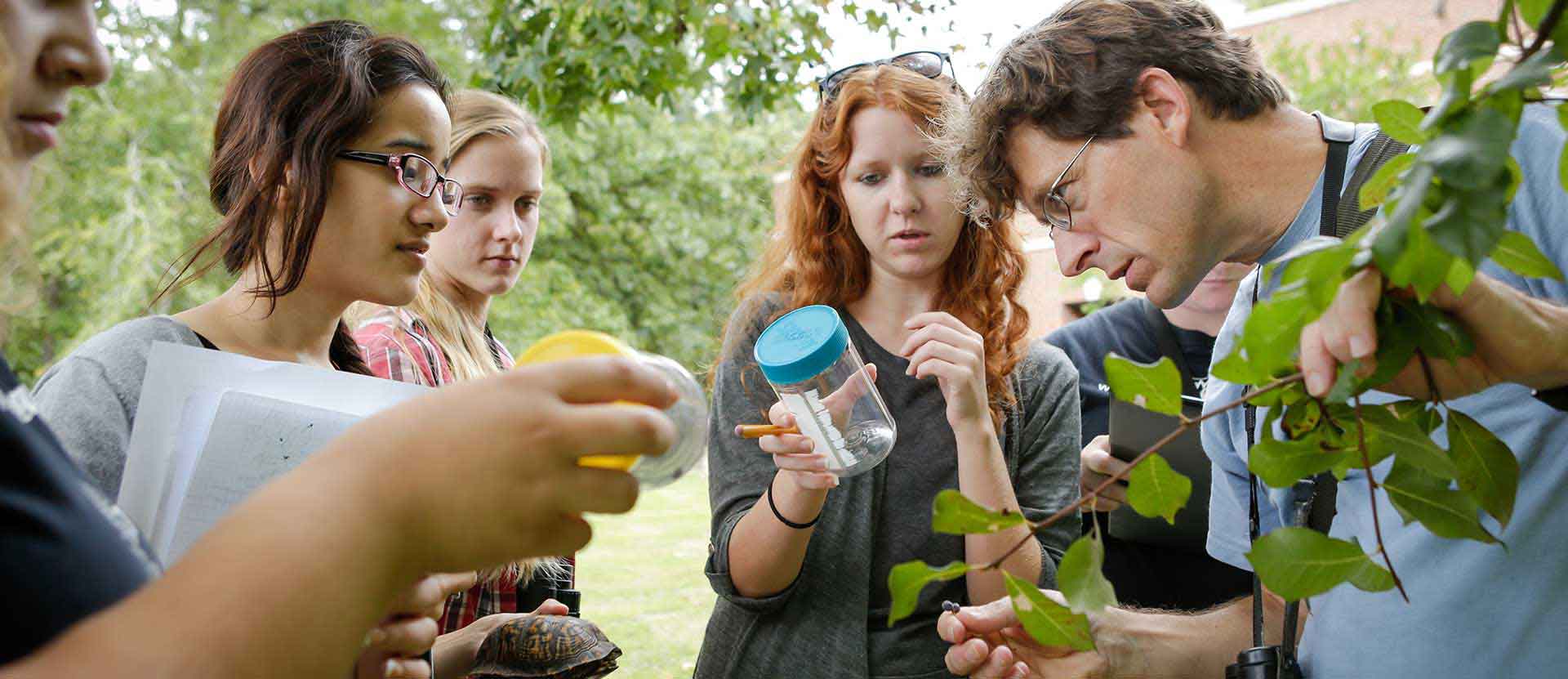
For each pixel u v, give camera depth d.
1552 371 0.95
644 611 6.15
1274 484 0.91
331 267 1.61
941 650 2.11
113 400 1.36
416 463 0.59
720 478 2.28
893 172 2.24
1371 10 10.57
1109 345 2.96
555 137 17.20
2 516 0.53
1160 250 1.65
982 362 2.08
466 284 2.76
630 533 8.61
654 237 18.00
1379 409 0.88
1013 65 1.72
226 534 0.55
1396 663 1.43
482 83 5.43
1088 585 0.88
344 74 1.59
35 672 0.48
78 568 0.54
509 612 2.21
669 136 18.41
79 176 11.60
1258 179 1.61
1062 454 2.31
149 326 1.46
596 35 5.21
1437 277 0.69
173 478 1.21
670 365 0.86
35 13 0.74
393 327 2.32
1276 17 11.24
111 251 11.26
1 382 0.61
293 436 1.20
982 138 1.78
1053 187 1.70
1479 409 1.38
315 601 0.54
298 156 1.55
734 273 18.17
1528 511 1.34
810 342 1.87
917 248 2.25
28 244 0.72
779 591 2.09
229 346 1.54
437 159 1.69
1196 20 1.64
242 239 1.59
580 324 16.59
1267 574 0.87
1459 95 0.68
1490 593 1.36
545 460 0.60
